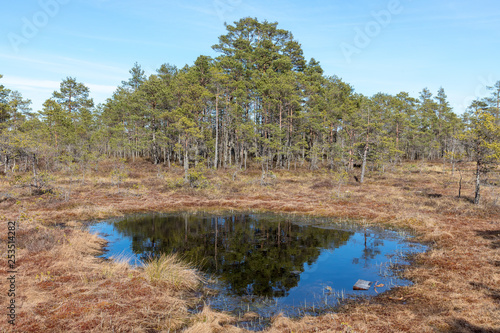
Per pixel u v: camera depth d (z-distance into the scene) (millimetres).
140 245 12523
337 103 48156
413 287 7754
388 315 6258
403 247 11906
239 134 42969
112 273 8562
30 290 6922
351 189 28375
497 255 9641
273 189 28234
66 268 8664
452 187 28188
